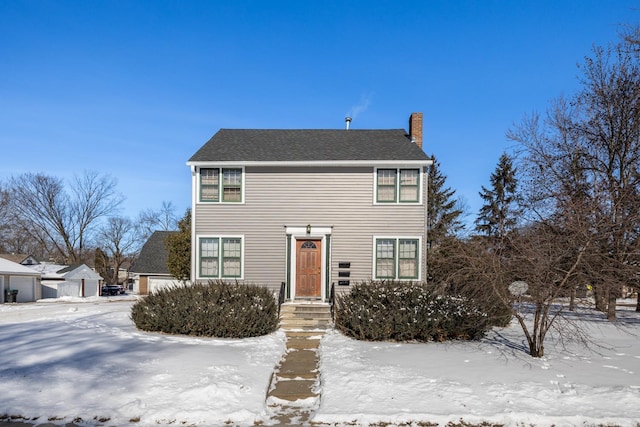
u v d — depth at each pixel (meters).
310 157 17.00
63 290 40.25
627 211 13.14
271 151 17.64
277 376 8.62
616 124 18.98
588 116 19.70
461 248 10.43
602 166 19.30
